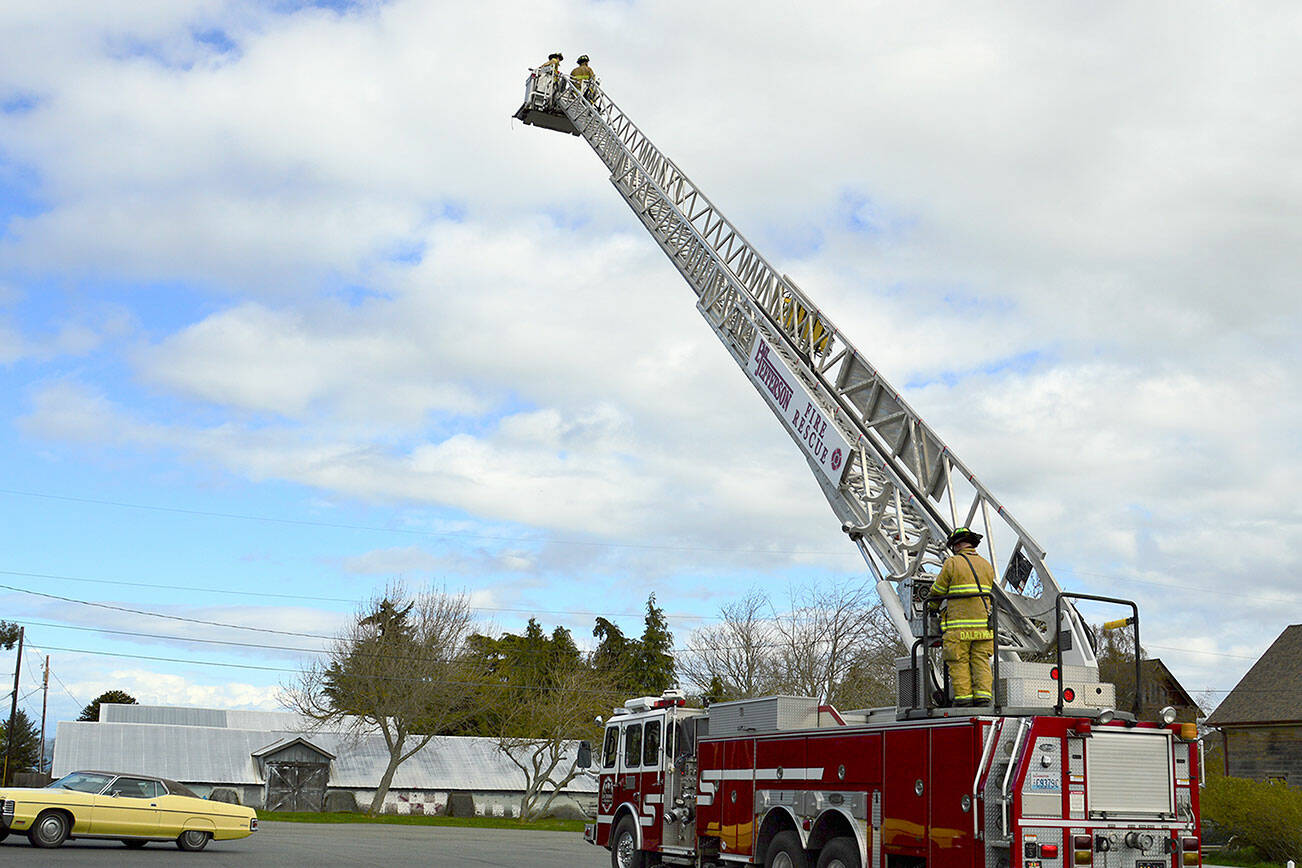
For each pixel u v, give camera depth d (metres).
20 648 46.44
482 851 21.02
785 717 12.20
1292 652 34.34
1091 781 9.38
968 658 10.30
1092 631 10.98
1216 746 36.84
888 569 13.59
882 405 14.38
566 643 61.16
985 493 12.36
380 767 48.75
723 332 18.34
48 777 34.12
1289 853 24.38
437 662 43.44
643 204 21.77
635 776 15.79
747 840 12.48
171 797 17.50
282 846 19.98
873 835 10.41
